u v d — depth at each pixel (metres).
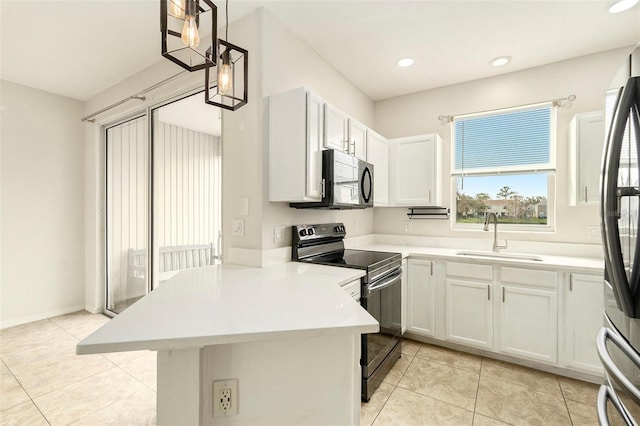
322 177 2.02
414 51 2.54
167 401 0.99
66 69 2.81
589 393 1.98
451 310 2.56
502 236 2.90
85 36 2.30
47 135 3.32
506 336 2.33
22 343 2.69
